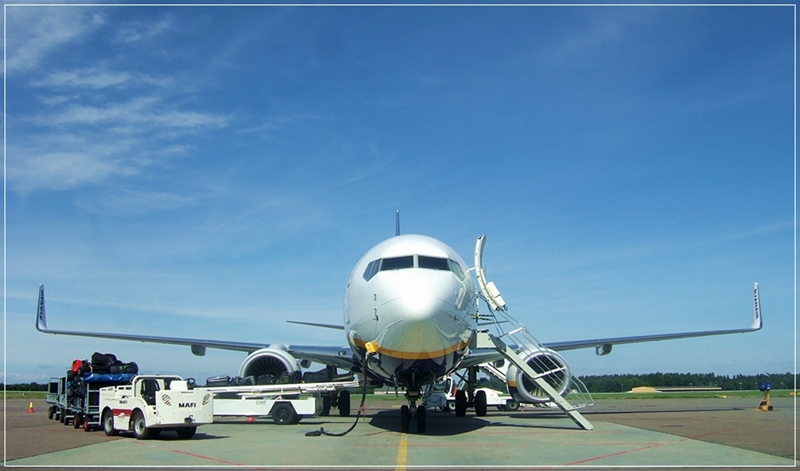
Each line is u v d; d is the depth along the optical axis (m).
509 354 19.66
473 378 26.20
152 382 18.77
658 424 21.19
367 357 17.44
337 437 16.86
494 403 31.89
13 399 57.88
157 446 15.18
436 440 15.92
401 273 16.06
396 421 22.45
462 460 12.40
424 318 15.02
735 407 34.91
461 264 17.94
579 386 22.42
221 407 21.69
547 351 22.22
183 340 24.22
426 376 17.20
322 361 24.25
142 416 17.00
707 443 15.20
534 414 27.39
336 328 27.64
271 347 24.03
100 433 19.14
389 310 15.47
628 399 53.50
